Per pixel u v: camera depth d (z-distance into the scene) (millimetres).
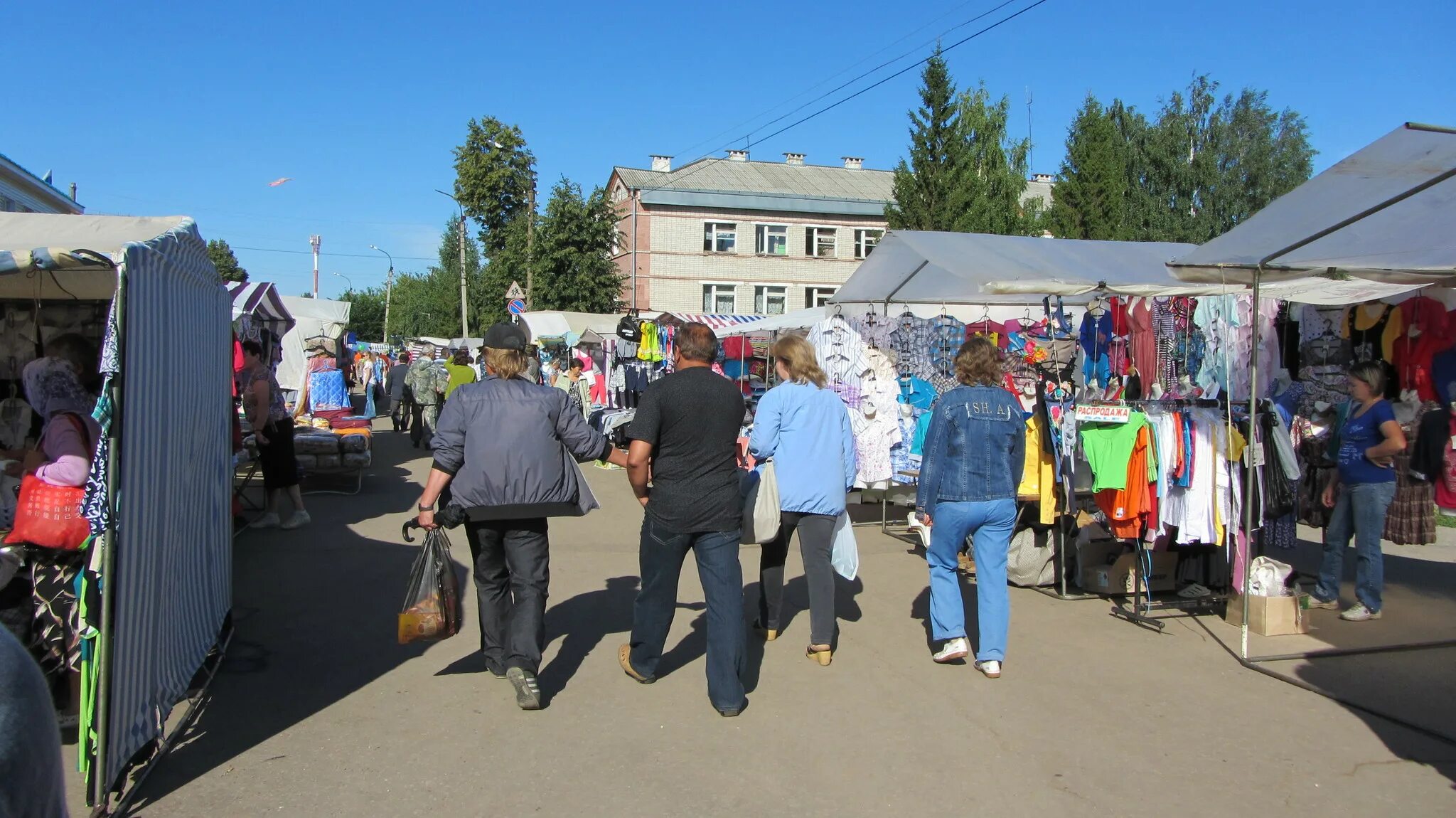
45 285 6410
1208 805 3703
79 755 3543
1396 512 7562
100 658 3316
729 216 42938
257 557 7840
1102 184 31500
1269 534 7023
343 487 12055
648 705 4688
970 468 5074
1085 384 7453
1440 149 5344
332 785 3756
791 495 5211
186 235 4305
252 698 4715
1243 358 7332
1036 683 5082
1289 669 5352
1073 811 3641
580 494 4805
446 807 3590
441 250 73375
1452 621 6395
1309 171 38250
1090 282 7887
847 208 43656
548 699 4738
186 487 4297
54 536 3914
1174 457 6055
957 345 9320
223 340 5355
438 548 4828
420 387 17125
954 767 4016
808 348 5391
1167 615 6488
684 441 4543
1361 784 3906
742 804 3648
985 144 31891
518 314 24469
